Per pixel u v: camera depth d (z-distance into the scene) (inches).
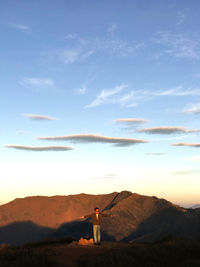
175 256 643.5
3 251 667.4
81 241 804.0
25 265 577.6
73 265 589.3
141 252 647.1
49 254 665.6
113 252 641.6
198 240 816.9
